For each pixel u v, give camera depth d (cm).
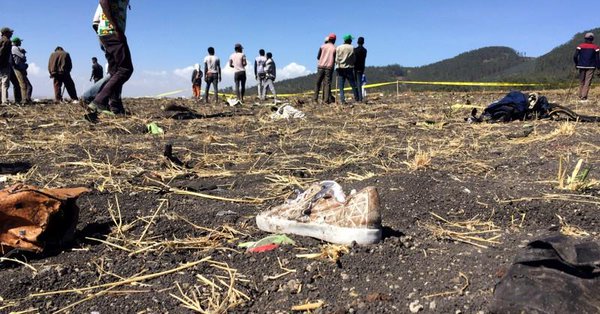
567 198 326
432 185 360
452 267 227
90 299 210
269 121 791
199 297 212
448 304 192
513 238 267
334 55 1229
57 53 1364
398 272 224
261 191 367
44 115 838
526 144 532
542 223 296
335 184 279
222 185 383
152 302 207
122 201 334
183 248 261
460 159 464
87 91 820
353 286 214
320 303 201
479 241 265
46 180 388
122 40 750
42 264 241
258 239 270
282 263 237
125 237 274
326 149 521
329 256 240
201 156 496
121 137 616
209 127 718
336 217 260
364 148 527
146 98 1730
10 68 1130
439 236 271
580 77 1208
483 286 206
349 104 1175
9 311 201
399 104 1171
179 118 844
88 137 605
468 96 1459
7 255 242
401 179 372
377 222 254
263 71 1503
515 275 183
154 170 426
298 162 463
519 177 393
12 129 654
